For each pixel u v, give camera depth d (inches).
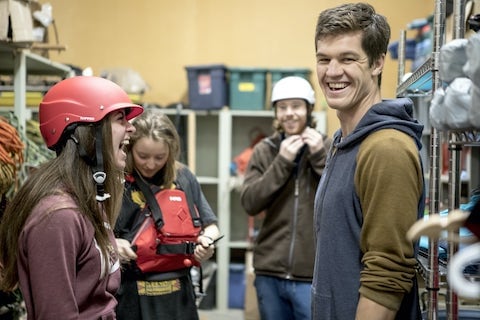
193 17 207.6
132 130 63.8
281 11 206.2
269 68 187.8
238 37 207.6
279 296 102.7
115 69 194.1
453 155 52.9
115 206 61.1
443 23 57.4
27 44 96.6
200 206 93.3
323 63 58.1
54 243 52.7
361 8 56.6
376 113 55.6
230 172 192.2
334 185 57.0
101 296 57.9
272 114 186.9
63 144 58.7
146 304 82.0
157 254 82.6
